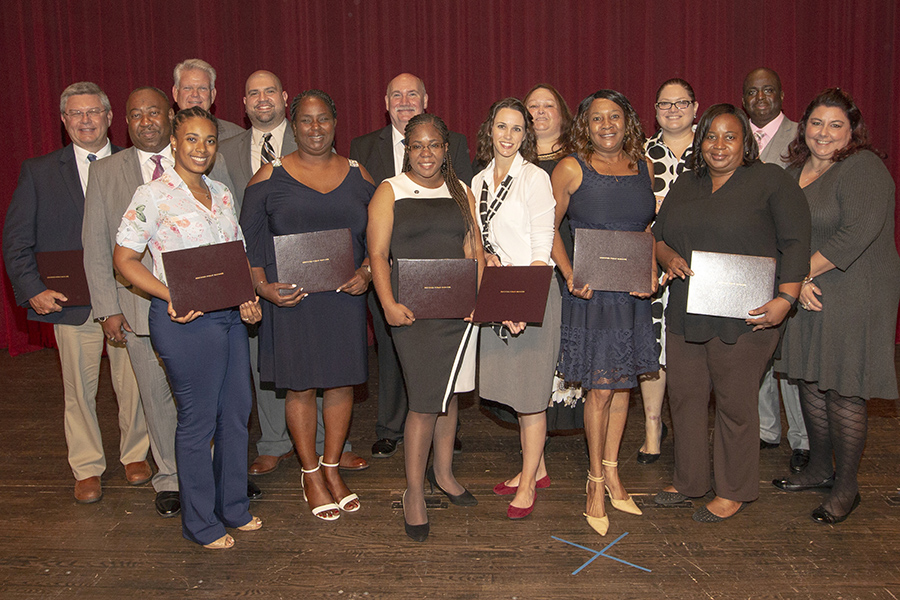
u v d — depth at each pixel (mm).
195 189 2494
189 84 3537
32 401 4508
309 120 2646
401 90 3443
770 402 3486
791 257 2572
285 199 2699
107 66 5695
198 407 2525
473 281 2547
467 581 2406
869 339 2699
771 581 2381
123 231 2391
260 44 5684
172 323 2438
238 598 2328
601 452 2779
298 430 2865
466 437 3801
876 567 2453
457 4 5613
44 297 2924
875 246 2725
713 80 5633
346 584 2398
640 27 5617
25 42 5562
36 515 2924
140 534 2754
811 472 3057
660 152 3283
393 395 3537
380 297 2596
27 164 3025
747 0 5555
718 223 2625
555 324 2723
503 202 2662
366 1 5598
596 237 2607
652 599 2291
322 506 2865
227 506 2723
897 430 3699
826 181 2781
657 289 3033
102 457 3172
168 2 5648
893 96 5508
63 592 2373
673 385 2867
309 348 2740
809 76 5625
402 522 2826
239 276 2449
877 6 5477
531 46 5648
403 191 2619
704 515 2789
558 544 2641
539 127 3094
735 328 2633
